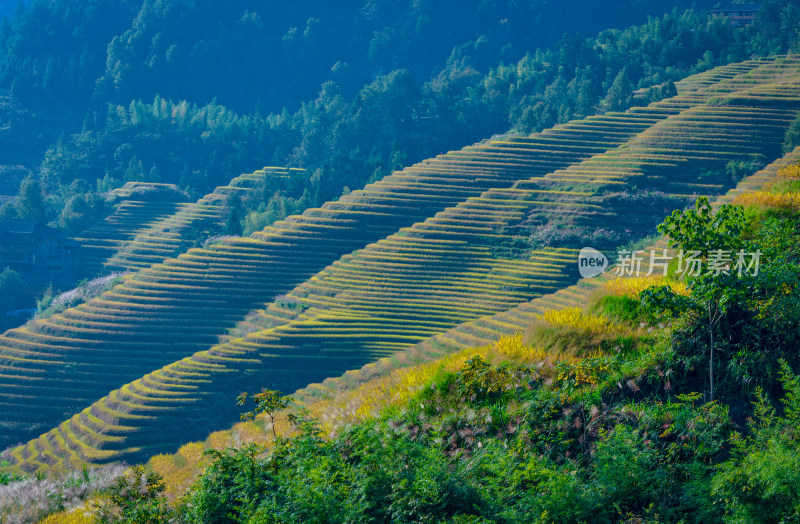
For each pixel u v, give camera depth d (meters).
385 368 56.81
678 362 14.32
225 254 94.25
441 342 59.88
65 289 106.19
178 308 83.75
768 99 118.38
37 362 73.69
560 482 11.53
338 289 83.00
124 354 76.44
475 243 90.19
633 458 11.87
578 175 104.94
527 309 64.75
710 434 12.65
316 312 79.25
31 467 54.50
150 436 58.09
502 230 92.06
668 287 14.73
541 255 85.06
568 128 122.75
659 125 116.94
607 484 11.74
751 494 10.80
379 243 92.75
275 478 12.62
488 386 15.15
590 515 11.44
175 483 18.23
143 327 80.12
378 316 75.25
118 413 60.22
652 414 13.17
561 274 80.19
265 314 82.19
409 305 77.31
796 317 13.84
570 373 14.62
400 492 11.81
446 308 76.19
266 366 66.19
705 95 130.12
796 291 13.87
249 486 12.49
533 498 11.53
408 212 103.50
